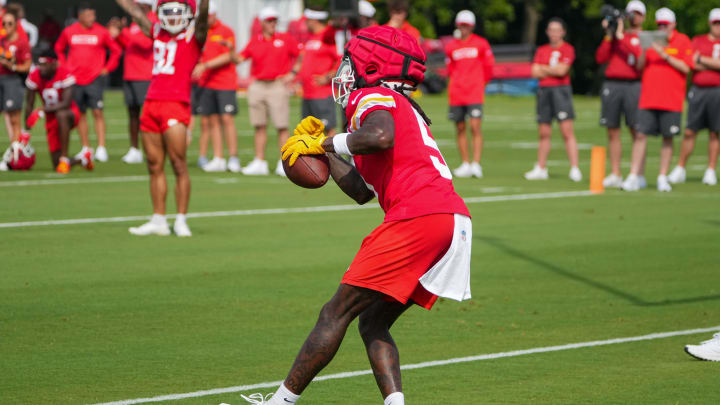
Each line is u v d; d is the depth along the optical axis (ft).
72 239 131.44
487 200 179.63
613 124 202.90
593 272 116.06
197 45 128.47
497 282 110.22
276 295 101.35
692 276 114.21
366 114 57.57
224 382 71.92
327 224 148.87
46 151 255.91
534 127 383.86
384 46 59.67
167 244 129.39
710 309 97.91
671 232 145.48
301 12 574.97
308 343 57.98
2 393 68.33
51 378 72.13
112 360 77.20
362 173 59.52
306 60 212.02
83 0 569.64
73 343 82.02
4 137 289.12
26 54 215.31
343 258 121.80
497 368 76.74
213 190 188.03
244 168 221.66
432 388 71.31
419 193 57.36
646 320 93.30
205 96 219.61
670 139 196.95
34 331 85.56
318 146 60.18
